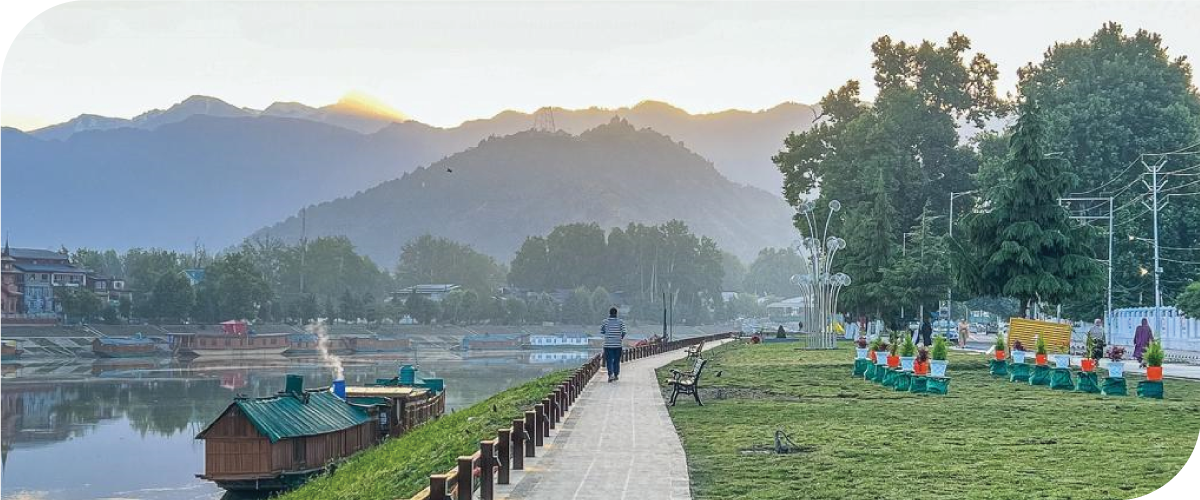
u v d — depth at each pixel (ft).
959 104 303.07
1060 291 139.23
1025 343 132.36
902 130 286.87
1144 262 248.52
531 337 639.76
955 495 48.85
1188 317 174.50
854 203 274.98
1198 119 263.29
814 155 313.12
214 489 135.64
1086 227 142.61
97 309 481.05
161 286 507.30
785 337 301.43
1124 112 262.06
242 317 534.37
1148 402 90.02
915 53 305.32
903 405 91.40
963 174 289.94
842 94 314.96
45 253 546.67
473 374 354.33
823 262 216.54
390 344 569.23
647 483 54.29
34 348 430.20
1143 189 254.27
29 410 231.30
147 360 431.84
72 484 138.72
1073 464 56.75
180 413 227.20
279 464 121.29
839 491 50.62
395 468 82.48
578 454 64.69
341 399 143.54
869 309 240.73
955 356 161.48
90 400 255.29
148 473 147.84
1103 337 166.71
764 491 51.31
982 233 143.95
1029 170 139.95
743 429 76.28
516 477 56.44
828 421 79.97
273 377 339.16
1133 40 282.97
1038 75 293.23
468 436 87.35
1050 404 89.66
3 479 142.31
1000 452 61.72
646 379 132.98
